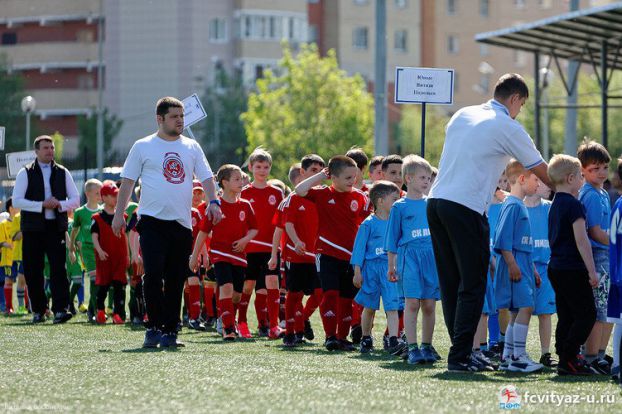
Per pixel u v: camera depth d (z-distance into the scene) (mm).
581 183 19688
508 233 20406
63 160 84375
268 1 176000
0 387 16531
